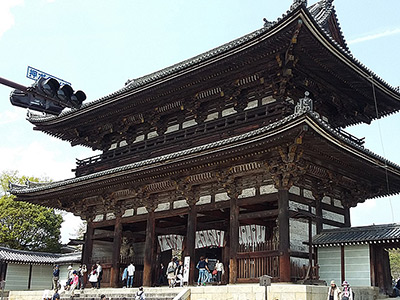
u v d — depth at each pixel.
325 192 29.88
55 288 37.06
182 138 34.25
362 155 27.22
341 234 27.86
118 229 36.50
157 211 34.09
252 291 23.97
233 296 24.55
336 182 30.02
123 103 36.34
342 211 31.83
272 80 29.52
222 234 33.44
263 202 28.12
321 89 31.62
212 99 33.41
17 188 42.47
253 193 28.30
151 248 33.50
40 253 50.22
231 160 28.34
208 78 31.42
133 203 36.09
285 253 25.41
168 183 33.12
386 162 28.94
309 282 25.23
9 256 46.59
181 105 34.91
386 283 27.03
